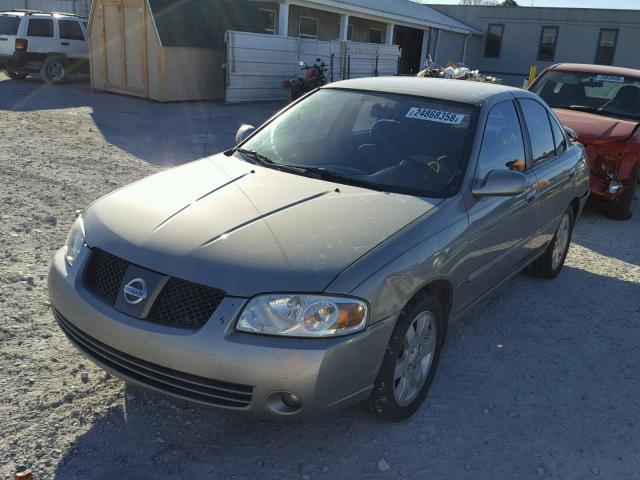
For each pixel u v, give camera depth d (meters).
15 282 4.46
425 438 3.17
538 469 3.00
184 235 2.90
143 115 13.60
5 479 2.64
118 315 2.80
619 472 3.04
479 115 3.95
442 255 3.22
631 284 5.63
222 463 2.87
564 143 5.36
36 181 7.16
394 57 22.06
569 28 30.44
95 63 17.16
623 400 3.68
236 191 3.38
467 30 30.62
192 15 16.53
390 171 3.71
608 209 7.87
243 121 13.84
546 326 4.61
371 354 2.81
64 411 3.12
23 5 24.81
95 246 3.03
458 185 3.58
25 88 16.84
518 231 4.27
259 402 2.65
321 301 2.65
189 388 2.70
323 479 2.82
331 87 4.55
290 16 22.62
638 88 8.50
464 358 4.04
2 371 3.37
